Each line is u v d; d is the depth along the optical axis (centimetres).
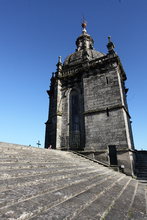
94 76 1731
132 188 673
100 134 1427
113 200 401
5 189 280
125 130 1317
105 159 1281
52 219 221
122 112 1392
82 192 400
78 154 1345
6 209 212
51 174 471
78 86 1902
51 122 1923
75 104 1847
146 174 1239
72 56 2470
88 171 717
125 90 2072
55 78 2108
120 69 1850
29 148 825
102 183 571
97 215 280
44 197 294
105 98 1554
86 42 2895
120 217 302
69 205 290
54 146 1648
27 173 402
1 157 496
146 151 1752
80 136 1614
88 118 1560
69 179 473
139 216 341
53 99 2139
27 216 210
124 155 1230
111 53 1725
